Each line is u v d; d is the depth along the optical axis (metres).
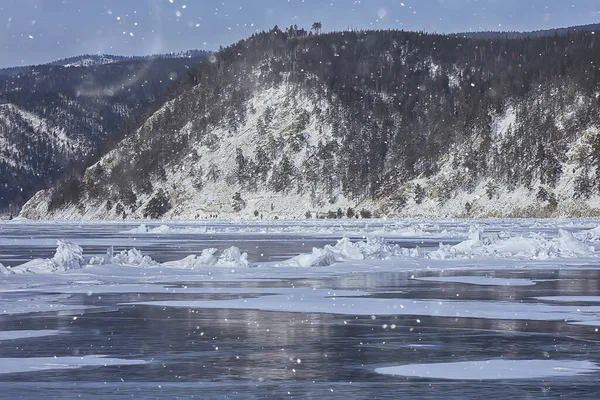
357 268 44.62
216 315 26.70
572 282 37.00
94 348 20.91
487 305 28.92
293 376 17.69
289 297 31.50
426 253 52.00
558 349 20.55
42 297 31.80
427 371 18.11
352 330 23.56
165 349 20.77
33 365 18.86
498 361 19.12
